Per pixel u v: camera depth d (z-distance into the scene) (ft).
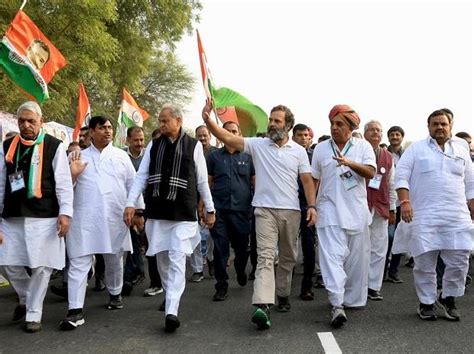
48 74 19.22
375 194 18.94
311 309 17.33
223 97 20.72
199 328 15.39
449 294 15.75
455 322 15.44
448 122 15.84
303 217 18.95
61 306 18.45
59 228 15.28
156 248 15.81
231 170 19.60
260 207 16.31
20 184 14.88
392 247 19.86
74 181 16.47
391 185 19.85
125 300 19.21
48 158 15.38
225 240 19.40
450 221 15.44
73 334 14.94
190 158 16.02
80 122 26.53
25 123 15.08
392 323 15.43
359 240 16.31
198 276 23.16
